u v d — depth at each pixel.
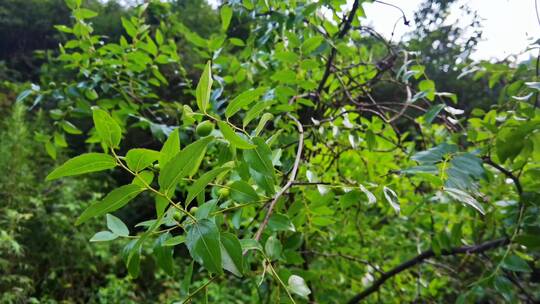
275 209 0.34
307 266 0.70
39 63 2.87
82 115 0.64
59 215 1.77
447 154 0.35
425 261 0.76
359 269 0.73
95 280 1.85
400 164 0.81
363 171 0.67
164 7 0.74
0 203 1.72
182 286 0.28
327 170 0.67
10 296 1.46
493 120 0.48
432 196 0.39
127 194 0.21
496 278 0.40
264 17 0.62
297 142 0.53
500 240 0.51
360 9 0.61
